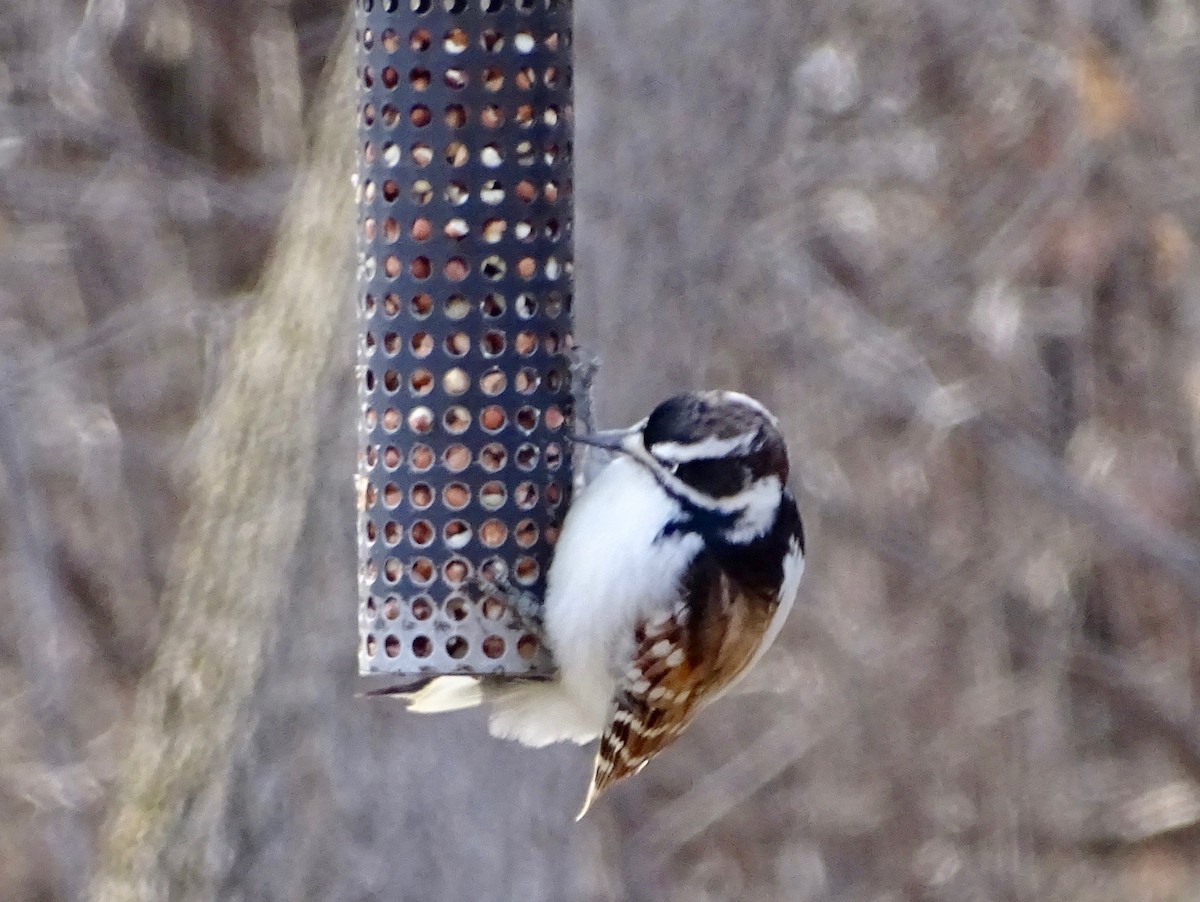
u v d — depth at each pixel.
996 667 17.66
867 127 17.02
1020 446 17.17
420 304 9.02
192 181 16.47
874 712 17.59
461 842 12.01
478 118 8.98
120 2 16.22
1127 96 16.23
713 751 17.58
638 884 17.17
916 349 17.45
